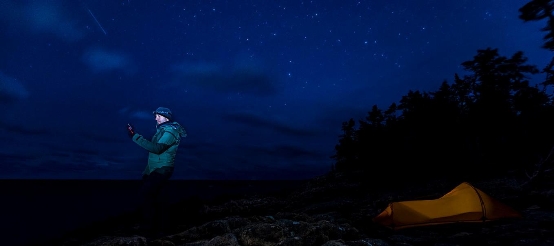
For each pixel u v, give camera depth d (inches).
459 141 840.9
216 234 233.3
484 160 724.7
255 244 208.1
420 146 897.5
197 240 223.8
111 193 3880.4
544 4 550.3
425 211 280.2
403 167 869.8
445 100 987.9
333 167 1229.1
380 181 784.3
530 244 190.2
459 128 855.7
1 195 3038.9
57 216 1328.7
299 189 913.5
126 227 329.7
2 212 1493.6
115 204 1955.0
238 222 253.8
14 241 851.4
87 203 2059.5
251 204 572.7
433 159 854.5
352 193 665.0
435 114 932.0
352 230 245.9
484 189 475.2
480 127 793.6
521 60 946.1
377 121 1163.3
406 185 689.6
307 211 464.8
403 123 1059.3
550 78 647.1
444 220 272.1
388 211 284.8
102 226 353.7
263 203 593.9
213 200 611.2
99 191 4589.1
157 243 206.5
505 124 761.6
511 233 220.5
